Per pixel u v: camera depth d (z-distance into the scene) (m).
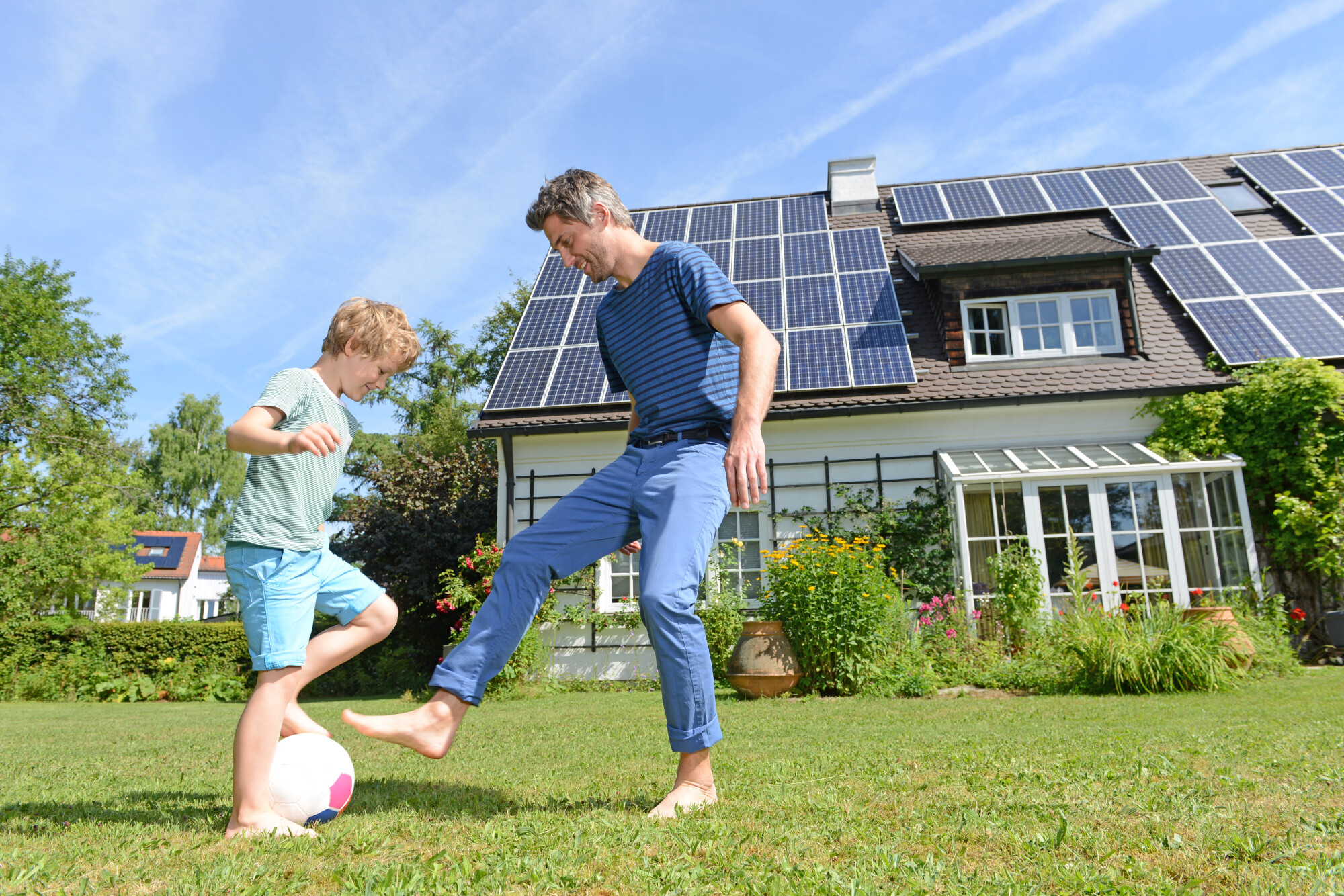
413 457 16.02
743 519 10.27
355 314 2.51
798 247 13.02
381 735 2.17
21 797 2.69
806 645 7.42
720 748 3.76
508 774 3.11
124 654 12.97
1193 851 1.60
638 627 10.08
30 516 15.52
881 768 2.88
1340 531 8.58
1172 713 4.84
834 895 1.36
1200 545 8.78
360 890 1.43
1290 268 11.07
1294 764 2.59
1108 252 10.46
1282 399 8.94
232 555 2.18
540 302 12.91
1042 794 2.24
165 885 1.50
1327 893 1.30
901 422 10.19
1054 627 7.51
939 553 9.61
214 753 4.22
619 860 1.61
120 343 24.47
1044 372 10.30
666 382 2.46
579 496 2.47
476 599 9.87
